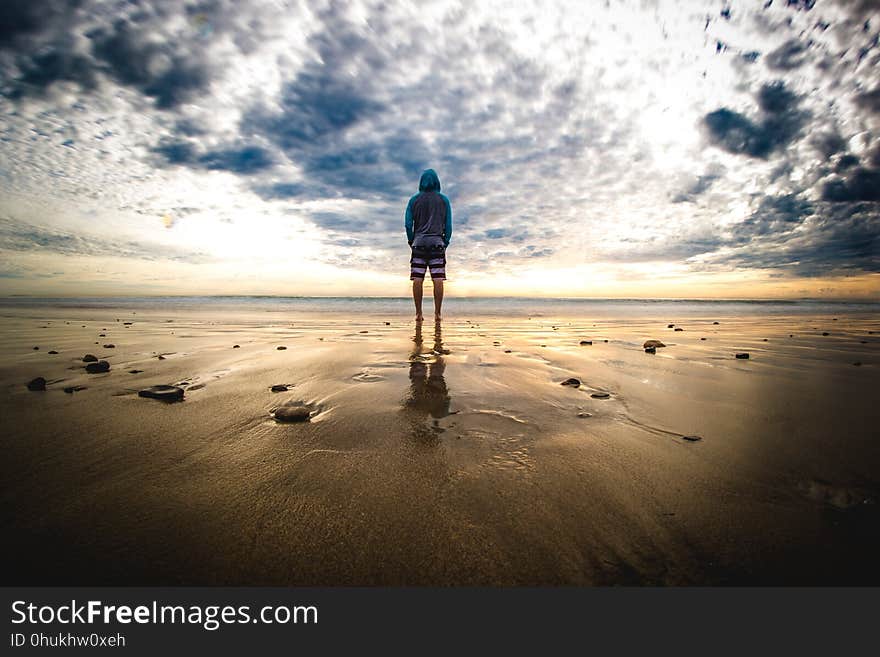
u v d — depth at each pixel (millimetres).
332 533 904
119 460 1270
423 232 6172
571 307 14391
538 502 1035
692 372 2707
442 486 1114
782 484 1130
